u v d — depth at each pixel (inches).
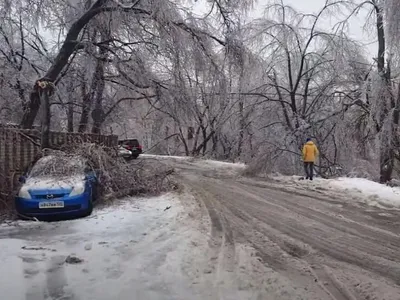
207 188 578.9
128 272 221.3
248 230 321.7
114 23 601.0
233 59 644.7
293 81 949.2
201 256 251.3
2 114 641.0
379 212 397.1
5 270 224.4
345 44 838.5
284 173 818.8
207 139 1497.3
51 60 735.7
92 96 788.0
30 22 630.5
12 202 400.5
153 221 356.5
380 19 719.1
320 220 360.2
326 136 867.4
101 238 298.4
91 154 471.2
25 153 439.5
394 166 793.6
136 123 1267.2
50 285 202.2
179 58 622.2
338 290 197.6
